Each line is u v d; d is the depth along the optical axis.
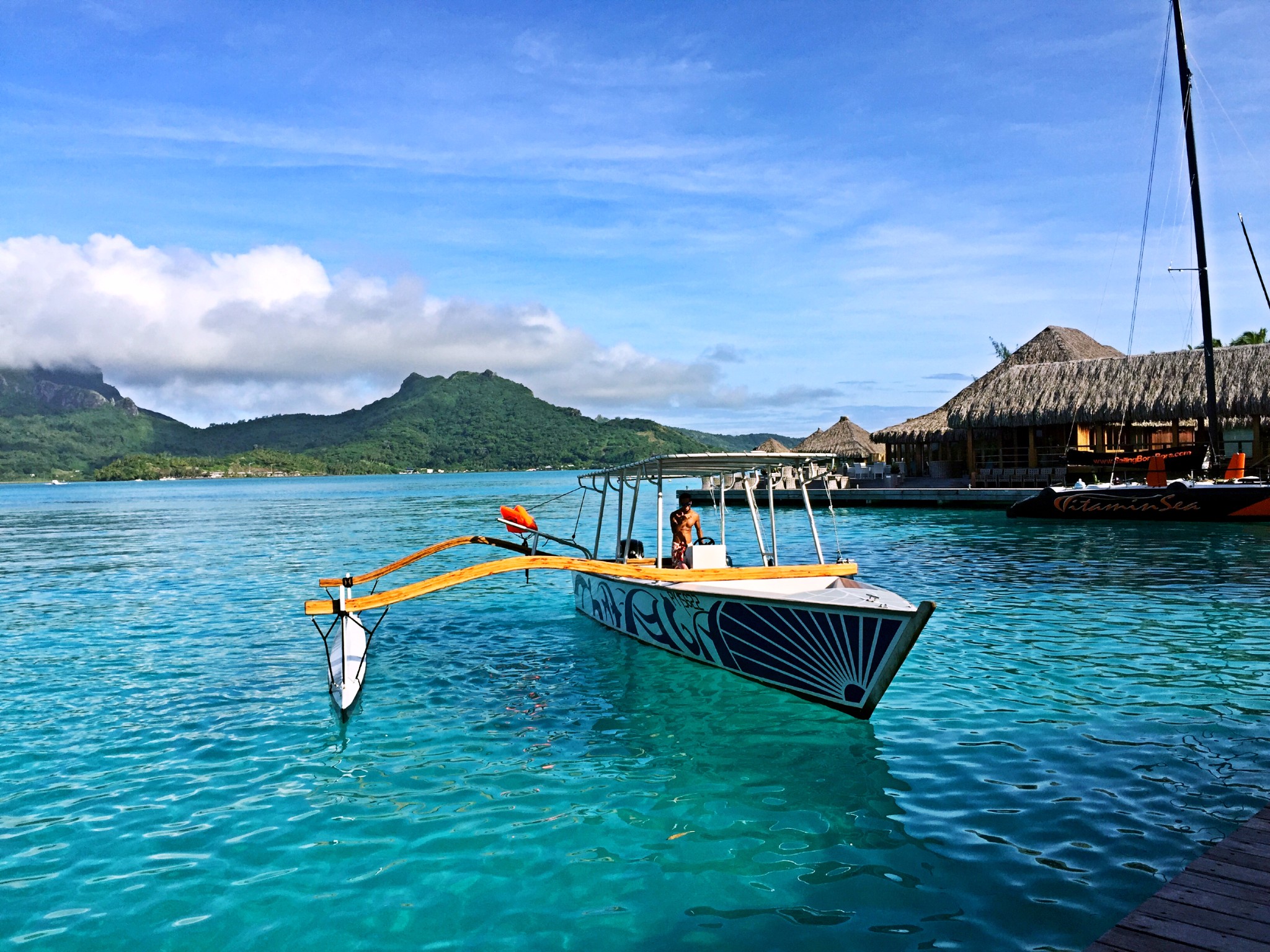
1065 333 40.84
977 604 13.70
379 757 7.57
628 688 9.57
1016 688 8.97
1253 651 10.19
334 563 23.73
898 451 45.06
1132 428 36.78
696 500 44.66
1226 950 3.59
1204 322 26.34
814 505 38.88
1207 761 6.80
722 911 4.86
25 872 5.56
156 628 14.05
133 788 6.96
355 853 5.71
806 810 6.17
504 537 30.42
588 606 13.89
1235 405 28.44
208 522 47.19
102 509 68.44
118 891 5.29
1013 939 4.46
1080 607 13.21
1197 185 26.06
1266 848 4.60
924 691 8.97
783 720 8.27
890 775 6.77
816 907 4.85
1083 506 27.22
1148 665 9.70
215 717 8.87
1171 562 17.64
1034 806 6.07
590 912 4.89
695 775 6.93
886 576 17.00
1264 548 19.33
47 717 8.98
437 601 15.95
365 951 4.60
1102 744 7.24
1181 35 25.94
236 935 4.77
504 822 6.13
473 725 8.41
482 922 4.84
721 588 10.05
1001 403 34.38
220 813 6.43
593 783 6.81
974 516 30.55
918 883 5.08
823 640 8.30
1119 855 5.32
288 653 11.95
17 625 14.52
